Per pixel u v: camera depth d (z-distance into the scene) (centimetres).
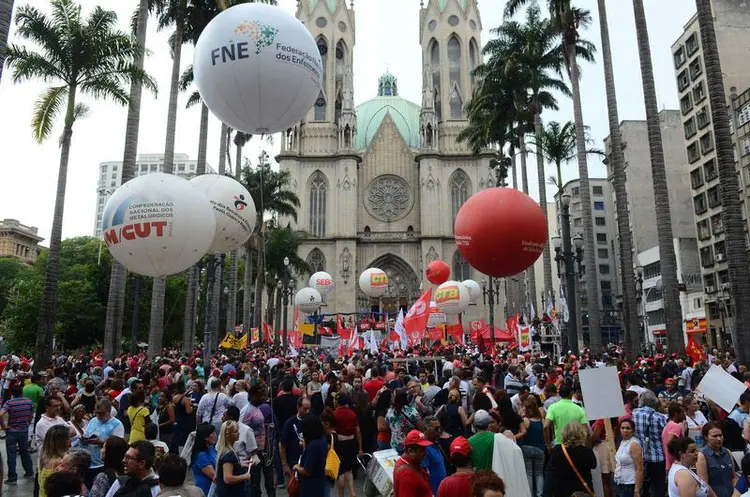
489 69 5238
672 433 962
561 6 4000
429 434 898
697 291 7512
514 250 1217
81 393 1432
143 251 1099
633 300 3086
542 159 5094
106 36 2750
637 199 9056
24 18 2697
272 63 975
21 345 5881
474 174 8419
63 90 2795
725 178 2281
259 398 1159
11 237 11475
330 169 8406
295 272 7319
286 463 1068
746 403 1090
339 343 3825
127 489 636
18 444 1425
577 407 1034
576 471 786
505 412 1046
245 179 5788
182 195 1111
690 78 7194
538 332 4153
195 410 1405
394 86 10444
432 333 4378
